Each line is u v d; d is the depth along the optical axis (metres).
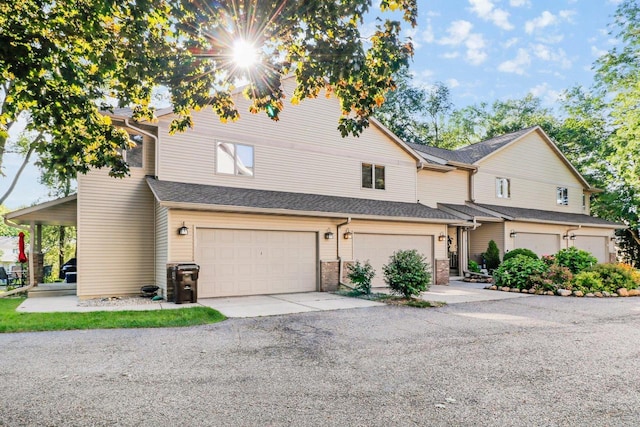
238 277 11.53
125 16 4.29
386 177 15.95
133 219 11.91
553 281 12.39
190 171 12.02
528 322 7.80
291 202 12.38
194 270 10.18
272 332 6.89
